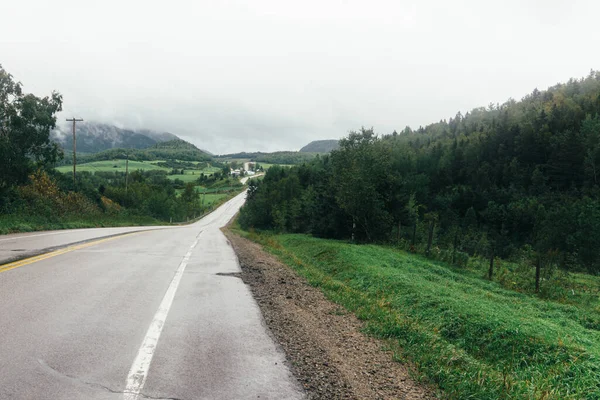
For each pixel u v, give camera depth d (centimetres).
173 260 1145
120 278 800
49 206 2914
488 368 516
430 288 1013
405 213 2948
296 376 393
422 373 474
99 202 5253
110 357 391
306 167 9350
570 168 8256
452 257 1975
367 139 2819
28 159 3650
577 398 434
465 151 11256
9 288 643
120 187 8250
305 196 4597
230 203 15650
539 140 9888
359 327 670
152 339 453
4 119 3431
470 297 982
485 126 15550
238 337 492
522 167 9281
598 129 9075
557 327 739
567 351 571
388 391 405
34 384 321
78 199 3762
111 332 465
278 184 8106
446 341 624
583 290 1551
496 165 9462
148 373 362
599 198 6475
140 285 745
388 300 937
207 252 1466
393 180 2777
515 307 1037
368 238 2586
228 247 1802
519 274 1712
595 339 725
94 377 344
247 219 7200
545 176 8450
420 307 861
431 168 10275
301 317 652
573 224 3866
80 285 706
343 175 2666
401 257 1762
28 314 509
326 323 652
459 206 7306
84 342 425
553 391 438
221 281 869
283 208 5472
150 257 1170
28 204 2733
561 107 12781
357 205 2512
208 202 15325
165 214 8538
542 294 1372
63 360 374
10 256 986
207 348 442
